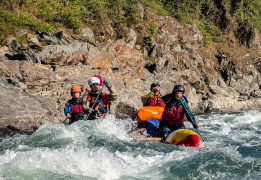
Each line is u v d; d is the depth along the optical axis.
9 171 4.26
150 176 4.35
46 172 4.31
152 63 15.73
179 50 17.88
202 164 4.70
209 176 4.27
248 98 17.73
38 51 11.69
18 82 9.96
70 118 7.59
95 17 15.91
